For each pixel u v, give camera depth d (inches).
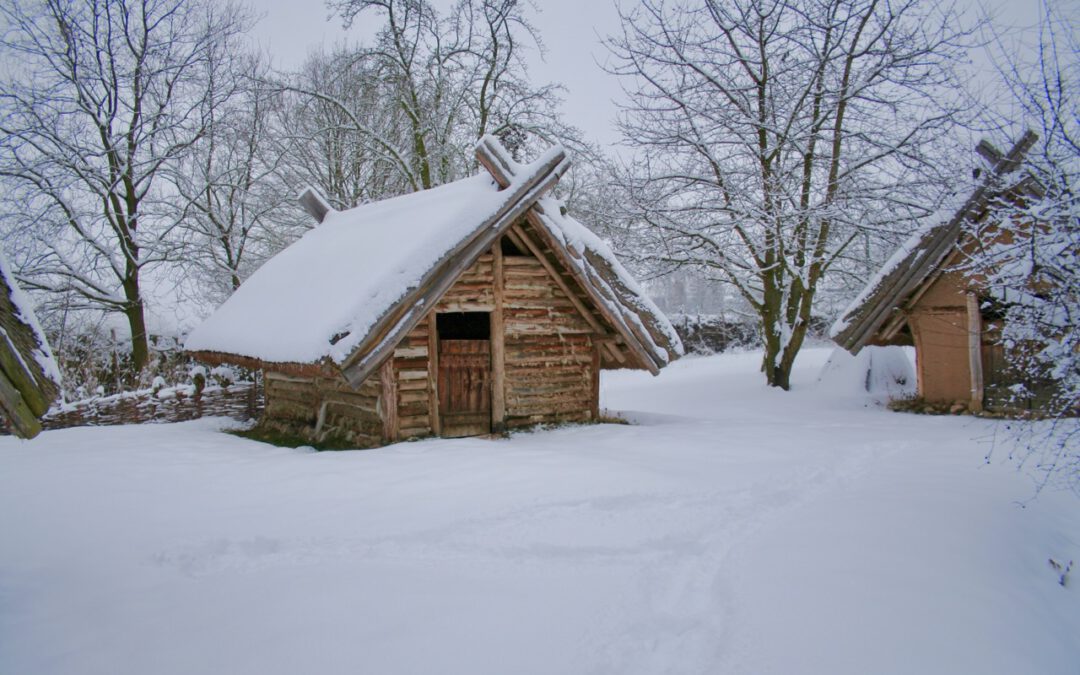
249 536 201.5
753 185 579.2
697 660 135.4
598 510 224.4
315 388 400.2
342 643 138.7
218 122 721.0
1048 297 215.3
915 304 462.9
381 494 238.5
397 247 343.6
